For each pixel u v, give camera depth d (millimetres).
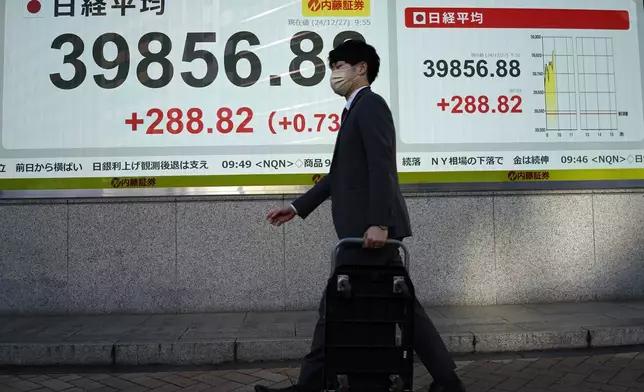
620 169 5672
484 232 5555
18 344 4137
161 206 5359
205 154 5391
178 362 4156
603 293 5637
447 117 5562
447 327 4566
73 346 4125
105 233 5320
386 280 2502
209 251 5359
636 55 5719
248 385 3684
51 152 5312
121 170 5336
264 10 5504
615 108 5684
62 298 5273
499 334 4344
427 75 5574
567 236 5617
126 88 5379
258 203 5406
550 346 4363
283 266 5395
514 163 5586
